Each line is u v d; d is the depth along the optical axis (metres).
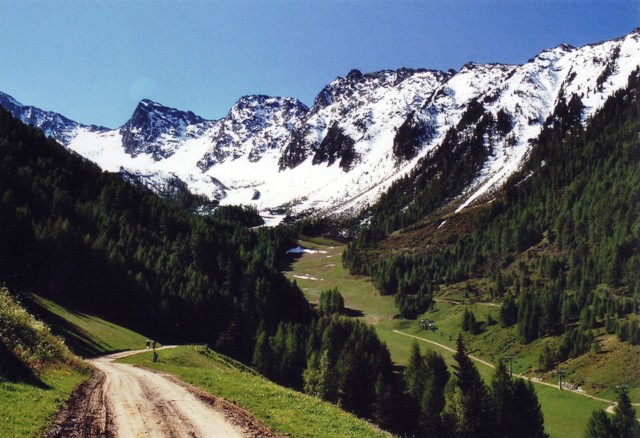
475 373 81.56
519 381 78.75
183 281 135.88
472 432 72.88
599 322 135.00
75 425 23.58
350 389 79.38
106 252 121.06
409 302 187.00
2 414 22.03
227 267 159.00
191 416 27.45
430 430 76.06
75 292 107.75
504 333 147.50
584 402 99.44
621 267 155.88
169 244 165.50
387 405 77.88
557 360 122.56
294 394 37.31
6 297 46.19
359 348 91.00
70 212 148.50
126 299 114.06
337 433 26.66
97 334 78.88
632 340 115.00
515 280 181.25
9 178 140.62
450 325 165.25
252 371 81.00
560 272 176.62
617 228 175.62
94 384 37.19
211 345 120.69
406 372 99.88
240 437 23.73
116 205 181.75
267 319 139.00
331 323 127.31
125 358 64.38
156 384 38.72
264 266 164.00
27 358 34.62
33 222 116.94
